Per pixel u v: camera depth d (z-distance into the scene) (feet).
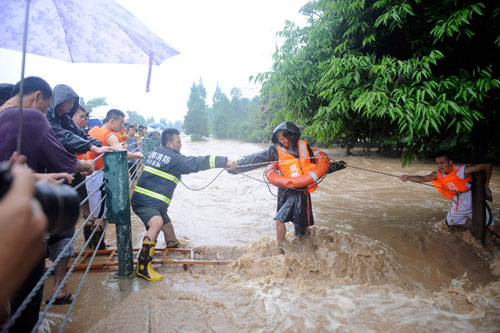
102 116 42.60
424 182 16.72
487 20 12.42
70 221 3.77
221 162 13.88
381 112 12.46
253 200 25.73
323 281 11.91
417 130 12.86
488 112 13.94
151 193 13.01
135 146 37.91
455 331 8.46
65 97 11.53
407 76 12.78
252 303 9.89
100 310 9.71
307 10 17.52
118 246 11.83
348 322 8.87
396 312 9.43
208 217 20.92
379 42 14.66
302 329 8.55
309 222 14.57
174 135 13.89
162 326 8.64
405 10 12.16
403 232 17.07
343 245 14.46
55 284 10.07
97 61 7.92
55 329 8.66
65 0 7.47
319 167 14.10
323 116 16.21
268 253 13.84
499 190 28.60
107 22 7.76
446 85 12.23
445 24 11.71
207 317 9.08
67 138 11.37
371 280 12.30
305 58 17.08
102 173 15.30
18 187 2.32
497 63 13.69
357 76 13.60
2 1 6.84
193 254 14.15
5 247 2.05
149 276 11.71
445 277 12.71
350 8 13.70
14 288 2.15
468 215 16.08
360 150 71.36
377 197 26.25
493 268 13.43
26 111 7.86
